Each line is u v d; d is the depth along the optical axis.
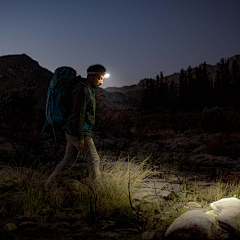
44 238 2.68
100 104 11.30
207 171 6.04
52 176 3.86
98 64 3.74
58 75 3.59
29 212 3.20
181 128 15.69
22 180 4.32
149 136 12.62
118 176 4.23
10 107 10.37
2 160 6.10
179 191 4.14
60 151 7.36
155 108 53.81
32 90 11.52
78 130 3.49
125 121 13.69
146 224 3.01
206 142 9.98
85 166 5.20
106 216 3.25
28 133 9.41
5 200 3.63
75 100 3.46
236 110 31.98
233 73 48.81
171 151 9.12
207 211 3.37
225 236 2.54
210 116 14.12
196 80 48.03
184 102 46.75
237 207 2.88
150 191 4.14
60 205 3.51
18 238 2.67
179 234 2.55
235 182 4.88
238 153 8.18
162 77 69.50
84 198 3.66
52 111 3.57
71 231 2.85
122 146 9.57
